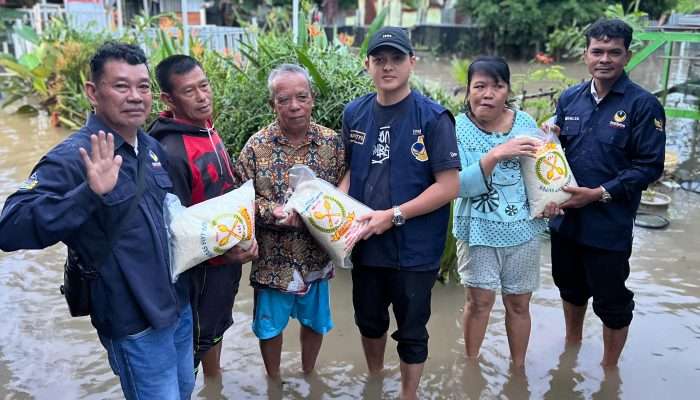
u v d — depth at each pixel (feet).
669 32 20.74
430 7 79.05
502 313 12.69
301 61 13.70
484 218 9.70
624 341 10.25
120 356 6.93
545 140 9.40
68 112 29.50
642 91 9.33
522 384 10.23
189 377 8.03
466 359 10.94
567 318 11.13
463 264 10.27
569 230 9.98
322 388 10.16
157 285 6.87
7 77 36.19
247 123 14.17
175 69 8.35
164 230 7.13
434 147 8.58
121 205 6.57
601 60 9.22
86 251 6.49
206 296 8.87
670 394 9.86
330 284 13.94
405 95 8.75
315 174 9.01
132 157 6.89
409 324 8.98
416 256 8.79
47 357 10.84
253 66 15.62
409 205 8.54
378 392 10.04
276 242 9.20
